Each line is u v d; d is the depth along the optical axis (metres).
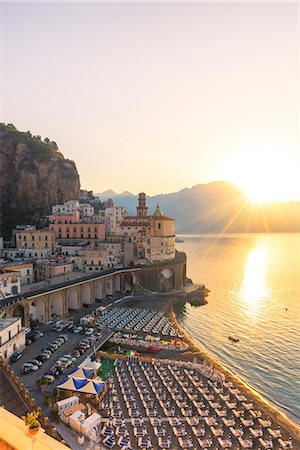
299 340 106.69
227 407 64.25
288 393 75.06
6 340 76.69
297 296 169.00
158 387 69.56
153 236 172.25
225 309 144.12
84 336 95.12
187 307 146.12
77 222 193.88
